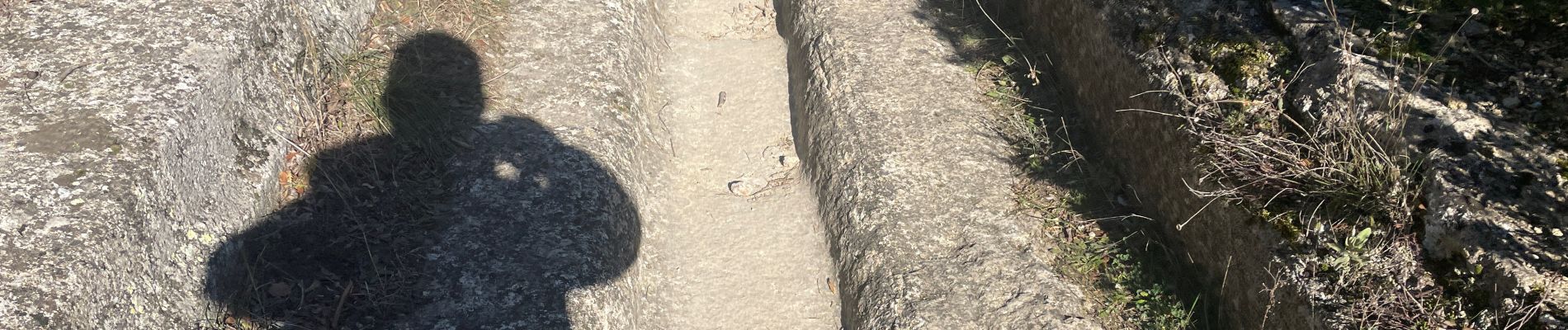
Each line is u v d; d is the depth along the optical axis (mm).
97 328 2516
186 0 3359
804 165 4285
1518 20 2926
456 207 3508
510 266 3291
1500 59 2838
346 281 3184
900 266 3447
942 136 3951
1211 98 3189
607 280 3398
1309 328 2611
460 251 3330
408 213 3467
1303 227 2750
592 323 3207
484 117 3934
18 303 2408
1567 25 2836
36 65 3090
